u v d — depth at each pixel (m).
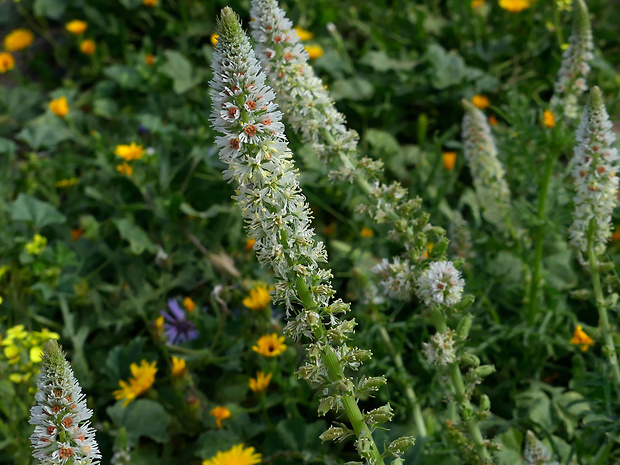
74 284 0.83
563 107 0.72
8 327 0.82
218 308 0.81
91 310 0.83
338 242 0.88
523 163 0.82
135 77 1.08
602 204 0.61
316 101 0.59
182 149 0.98
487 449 0.62
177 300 0.82
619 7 1.17
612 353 0.62
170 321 0.79
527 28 1.13
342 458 0.71
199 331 0.79
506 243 0.79
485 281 0.80
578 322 0.76
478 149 0.77
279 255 0.48
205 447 0.70
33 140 0.99
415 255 0.60
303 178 0.89
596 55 1.03
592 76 1.04
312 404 0.73
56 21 1.30
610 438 0.61
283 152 0.48
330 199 0.92
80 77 1.19
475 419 0.60
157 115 1.05
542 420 0.71
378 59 1.06
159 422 0.71
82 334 0.79
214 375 0.78
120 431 0.67
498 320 0.77
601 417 0.65
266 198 0.48
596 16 1.16
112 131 1.05
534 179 0.77
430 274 0.58
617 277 0.62
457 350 0.60
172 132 0.97
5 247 0.85
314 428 0.70
